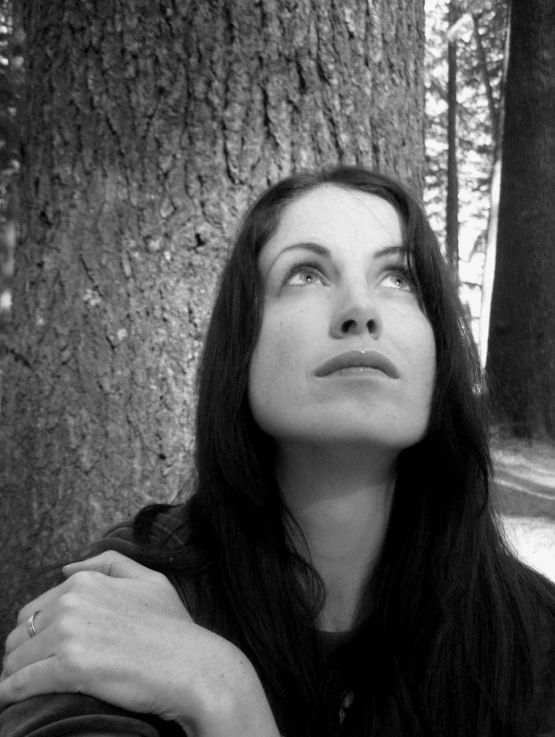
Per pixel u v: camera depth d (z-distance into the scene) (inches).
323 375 40.6
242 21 79.7
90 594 36.3
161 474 79.4
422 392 43.4
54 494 80.7
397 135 86.3
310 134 81.1
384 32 85.4
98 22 81.4
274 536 45.2
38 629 36.1
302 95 81.0
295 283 44.6
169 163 80.4
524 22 279.6
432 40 430.9
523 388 267.3
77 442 80.5
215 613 44.1
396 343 42.6
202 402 48.3
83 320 81.3
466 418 47.7
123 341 80.4
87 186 82.1
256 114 80.3
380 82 84.9
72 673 33.0
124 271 80.8
